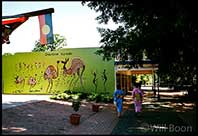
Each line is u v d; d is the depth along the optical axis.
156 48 11.98
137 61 13.69
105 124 12.85
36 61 30.05
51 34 14.77
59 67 29.11
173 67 14.46
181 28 9.42
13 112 13.02
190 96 25.83
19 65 30.61
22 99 21.02
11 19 14.98
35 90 29.89
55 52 29.27
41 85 29.78
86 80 27.83
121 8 11.30
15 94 30.09
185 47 11.56
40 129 10.45
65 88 28.70
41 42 14.91
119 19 12.46
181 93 35.66
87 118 14.27
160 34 10.51
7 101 18.28
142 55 12.95
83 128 11.58
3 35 15.35
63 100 21.88
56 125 11.56
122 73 33.38
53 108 16.45
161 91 41.22
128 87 40.06
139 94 15.30
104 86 27.19
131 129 11.55
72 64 28.48
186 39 10.76
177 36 10.64
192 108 19.20
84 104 20.19
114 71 27.00
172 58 12.73
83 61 28.02
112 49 12.84
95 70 27.56
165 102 23.80
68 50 28.67
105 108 19.02
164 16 9.49
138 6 10.12
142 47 11.77
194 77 17.50
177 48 11.84
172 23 9.25
